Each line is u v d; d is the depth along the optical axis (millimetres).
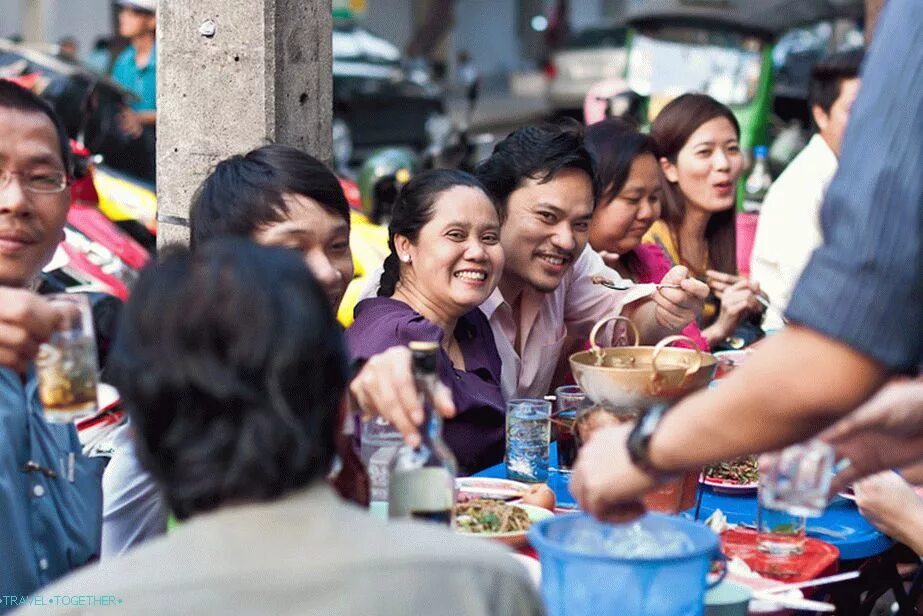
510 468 3486
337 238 3273
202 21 3889
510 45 33281
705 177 5414
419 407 2426
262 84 3893
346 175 12422
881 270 1831
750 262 6805
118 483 2984
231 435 1651
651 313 4422
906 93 1855
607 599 2027
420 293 3828
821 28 14578
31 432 2754
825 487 2396
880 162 1852
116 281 5805
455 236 3742
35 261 2910
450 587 1664
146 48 9570
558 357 4461
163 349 1677
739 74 11023
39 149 2848
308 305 1721
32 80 7219
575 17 33625
